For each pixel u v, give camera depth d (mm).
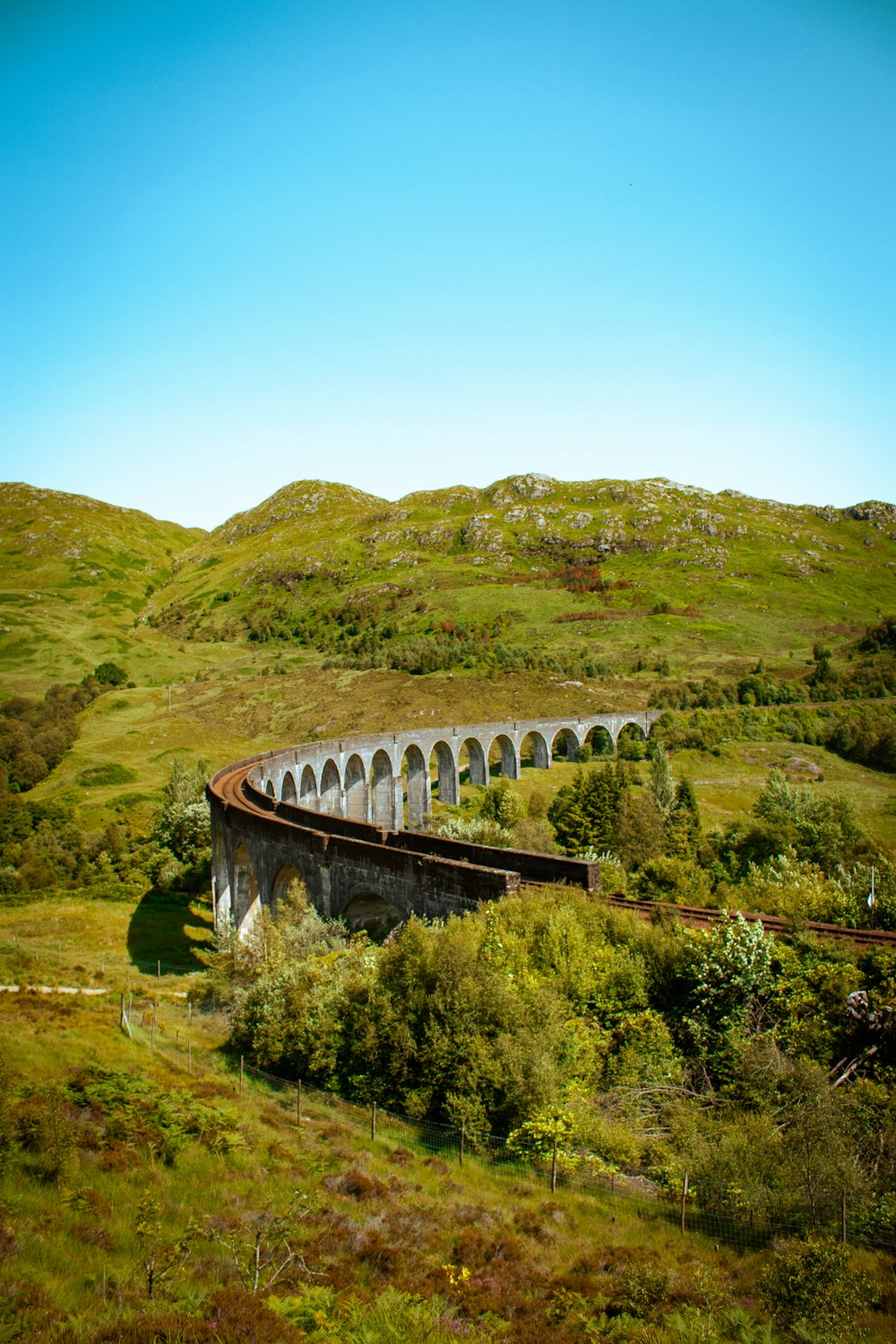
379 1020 27859
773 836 64188
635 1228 19953
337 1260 17688
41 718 151625
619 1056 27312
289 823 50781
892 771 115500
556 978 28719
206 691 182750
